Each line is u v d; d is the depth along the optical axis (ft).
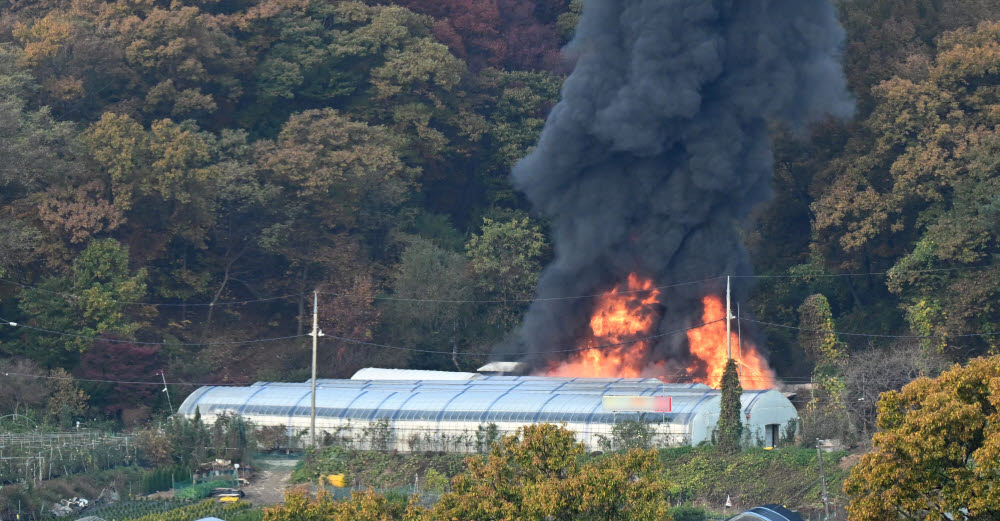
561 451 525.34
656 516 499.10
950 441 457.68
